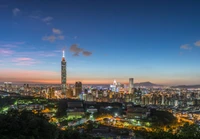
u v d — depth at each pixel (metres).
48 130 69.25
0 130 59.94
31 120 67.81
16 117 69.06
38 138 64.44
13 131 62.06
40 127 68.25
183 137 64.69
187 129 77.31
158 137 66.19
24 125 64.88
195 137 64.44
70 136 91.81
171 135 66.69
